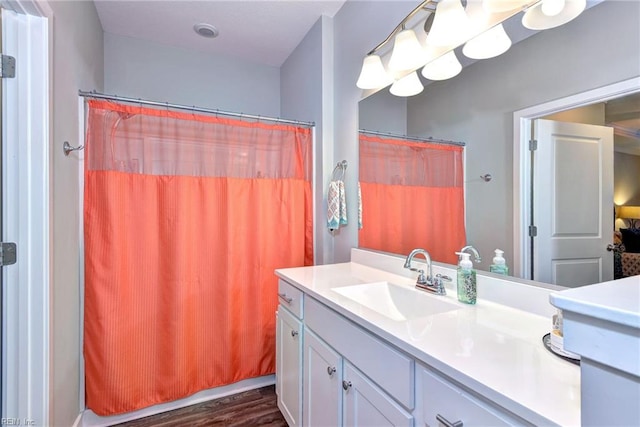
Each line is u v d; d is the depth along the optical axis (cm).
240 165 205
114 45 242
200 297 196
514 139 114
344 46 208
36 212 122
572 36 97
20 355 120
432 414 79
